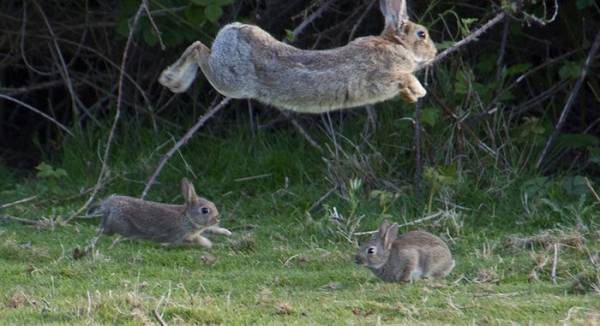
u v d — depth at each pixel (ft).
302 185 46.88
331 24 52.70
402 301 31.94
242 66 27.86
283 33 52.39
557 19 51.42
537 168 46.32
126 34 48.73
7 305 31.45
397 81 28.63
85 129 53.47
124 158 50.06
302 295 32.91
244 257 38.11
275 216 44.16
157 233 39.75
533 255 36.35
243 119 52.11
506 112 49.85
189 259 37.65
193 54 28.50
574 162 47.55
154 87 54.44
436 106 46.91
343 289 33.94
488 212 43.11
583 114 51.67
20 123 58.80
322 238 40.65
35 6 52.44
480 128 47.06
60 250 38.63
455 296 32.45
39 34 53.93
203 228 39.81
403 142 46.88
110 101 53.21
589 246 38.04
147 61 54.19
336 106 28.35
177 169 48.42
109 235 40.52
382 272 34.86
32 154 56.85
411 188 44.57
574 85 49.70
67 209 44.96
